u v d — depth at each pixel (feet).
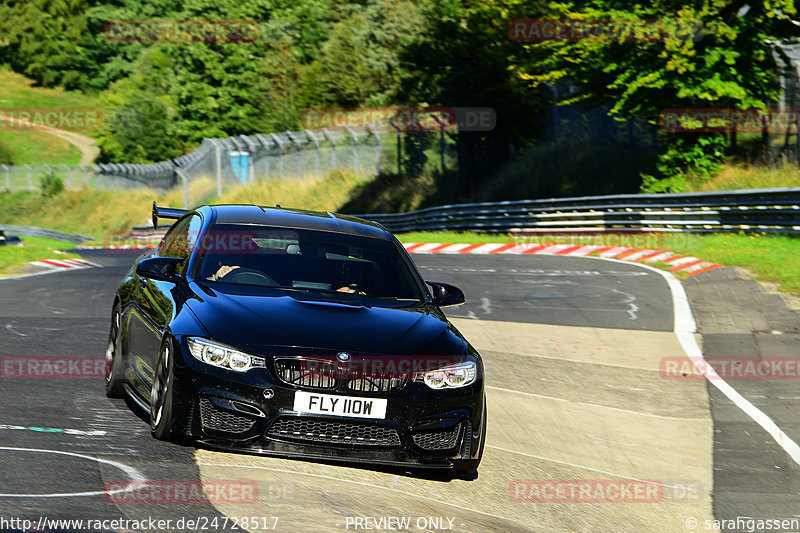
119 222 566.36
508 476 49.65
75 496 35.96
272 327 43.98
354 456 43.09
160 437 44.65
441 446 44.93
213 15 646.33
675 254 162.91
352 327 45.44
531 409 65.77
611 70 226.17
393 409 43.27
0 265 170.19
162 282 51.75
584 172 292.20
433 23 336.08
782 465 56.34
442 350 46.09
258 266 50.96
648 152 279.90
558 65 239.09
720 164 232.73
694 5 210.59
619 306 112.27
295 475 42.98
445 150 403.13
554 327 97.96
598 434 60.90
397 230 335.88
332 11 639.35
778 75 221.87
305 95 581.12
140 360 50.88
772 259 137.49
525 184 312.29
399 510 40.06
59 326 85.61
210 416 42.45
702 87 211.20
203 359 42.57
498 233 261.85
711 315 104.94
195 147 629.10
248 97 618.44
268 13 652.48
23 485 36.63
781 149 231.09
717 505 48.75
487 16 324.60
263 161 483.10
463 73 327.47
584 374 77.41
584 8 224.12
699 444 60.08
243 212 56.59
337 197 420.77
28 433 45.29
